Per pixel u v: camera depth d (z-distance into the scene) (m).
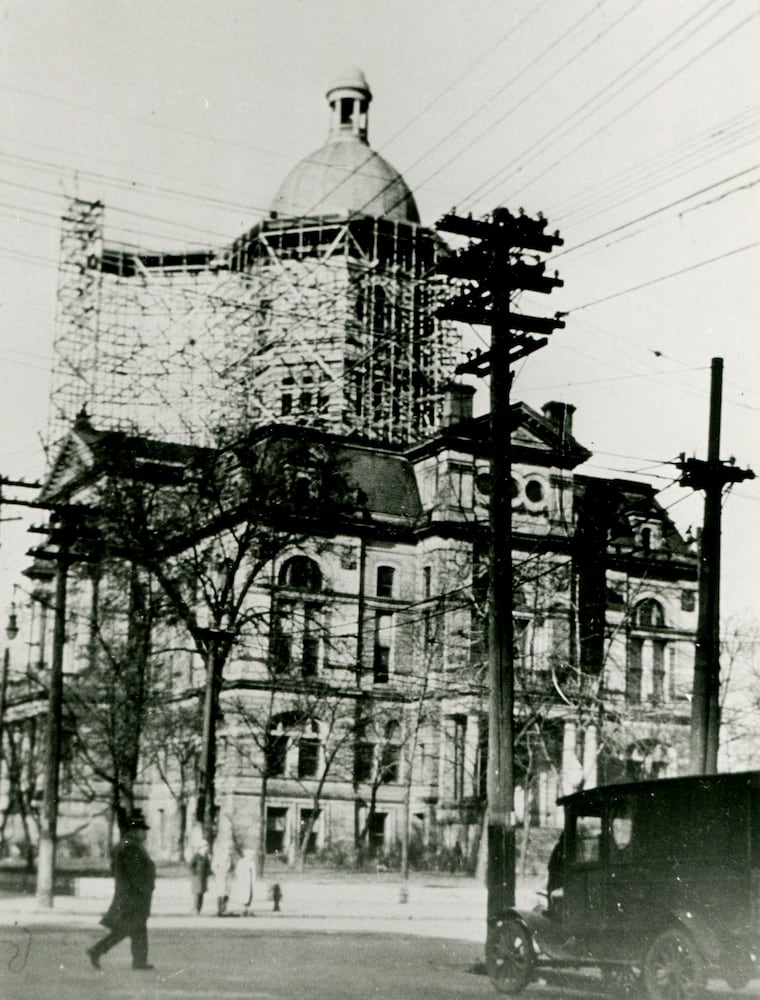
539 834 71.88
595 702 70.25
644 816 19.92
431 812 74.38
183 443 81.31
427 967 24.55
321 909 45.56
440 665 74.38
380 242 93.31
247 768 71.25
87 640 69.31
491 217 28.03
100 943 21.56
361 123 103.12
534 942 21.33
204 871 40.97
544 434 80.88
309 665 74.44
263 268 90.88
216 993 18.78
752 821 18.06
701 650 31.30
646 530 84.56
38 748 68.56
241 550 54.03
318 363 88.44
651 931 19.25
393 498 80.56
